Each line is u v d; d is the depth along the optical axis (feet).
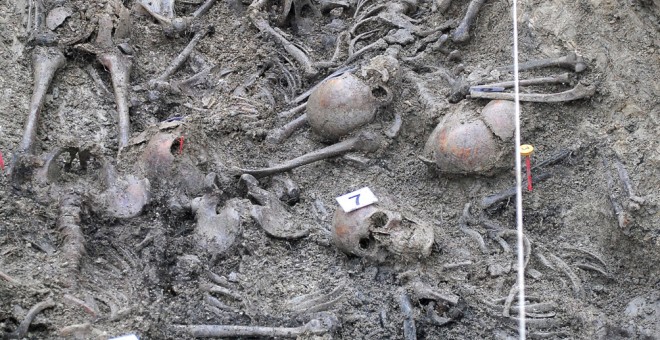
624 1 8.76
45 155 8.25
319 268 7.85
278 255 7.93
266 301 7.55
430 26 9.86
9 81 9.04
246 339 7.23
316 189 8.58
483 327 7.47
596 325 7.43
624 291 7.75
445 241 8.03
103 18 9.55
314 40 10.13
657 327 7.43
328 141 8.87
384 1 10.21
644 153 8.11
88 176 8.38
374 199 7.81
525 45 9.09
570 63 8.68
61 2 9.74
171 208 8.02
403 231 7.71
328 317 7.31
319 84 9.04
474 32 9.54
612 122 8.41
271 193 8.34
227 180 8.41
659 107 8.30
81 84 9.29
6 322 6.93
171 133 8.30
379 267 7.80
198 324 7.32
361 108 8.62
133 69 9.56
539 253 7.93
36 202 7.95
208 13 10.44
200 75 9.60
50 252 7.52
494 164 8.24
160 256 7.69
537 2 9.20
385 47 9.59
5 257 7.38
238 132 8.97
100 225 7.89
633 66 8.52
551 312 7.55
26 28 9.52
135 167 8.22
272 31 10.00
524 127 8.42
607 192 8.05
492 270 7.77
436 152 8.36
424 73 9.34
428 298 7.57
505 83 8.61
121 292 7.39
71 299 7.14
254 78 9.55
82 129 8.90
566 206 8.23
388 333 7.41
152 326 7.12
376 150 8.73
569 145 8.44
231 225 7.89
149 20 10.20
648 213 7.77
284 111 9.23
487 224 8.17
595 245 8.03
